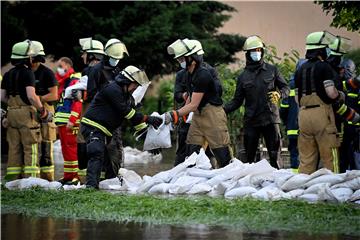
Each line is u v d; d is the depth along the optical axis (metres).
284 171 24.94
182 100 29.12
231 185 24.48
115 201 21.72
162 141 25.59
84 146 28.56
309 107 24.50
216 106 26.53
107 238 16.62
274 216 18.86
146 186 25.95
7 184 27.09
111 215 19.92
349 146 27.64
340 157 27.62
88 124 25.20
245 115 28.33
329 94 23.81
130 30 57.94
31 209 21.33
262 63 28.19
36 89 29.09
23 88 28.03
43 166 29.62
